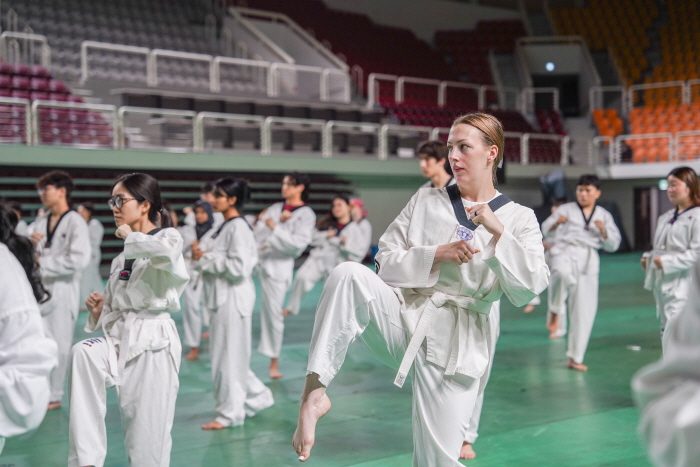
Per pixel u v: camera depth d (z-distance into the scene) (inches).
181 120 661.3
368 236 373.4
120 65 740.0
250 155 658.2
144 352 135.0
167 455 137.9
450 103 956.0
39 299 110.0
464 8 1119.6
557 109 981.8
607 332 362.9
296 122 685.3
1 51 652.7
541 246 111.1
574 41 1069.8
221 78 802.8
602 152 919.0
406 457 172.4
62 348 221.5
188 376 265.7
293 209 272.1
